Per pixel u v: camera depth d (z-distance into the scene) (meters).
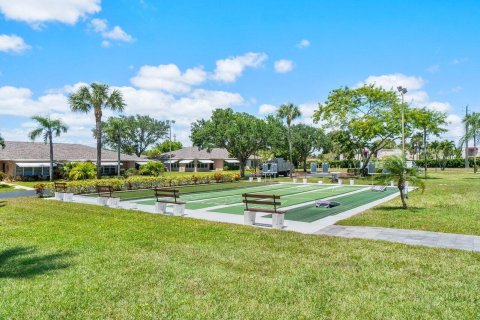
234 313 5.32
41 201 21.06
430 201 18.95
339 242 9.58
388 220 12.98
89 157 53.81
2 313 5.39
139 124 92.44
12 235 11.02
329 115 45.56
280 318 5.15
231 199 22.88
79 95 37.34
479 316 5.14
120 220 13.82
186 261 8.01
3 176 44.09
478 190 25.06
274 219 12.21
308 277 6.82
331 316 5.20
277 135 51.56
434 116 45.69
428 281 6.53
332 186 33.50
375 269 7.23
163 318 5.18
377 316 5.17
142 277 6.95
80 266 7.71
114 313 5.37
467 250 8.62
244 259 8.10
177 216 14.95
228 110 50.50
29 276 7.08
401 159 16.39
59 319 5.20
